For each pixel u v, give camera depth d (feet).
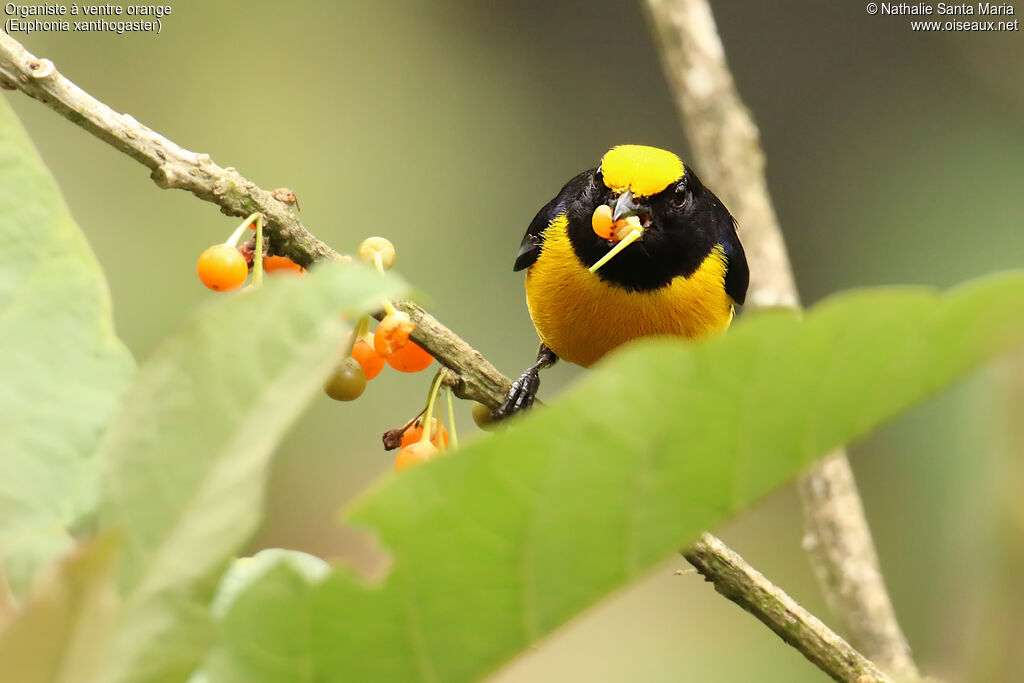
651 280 33.27
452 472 5.63
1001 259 66.49
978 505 29.71
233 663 5.95
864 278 71.31
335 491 48.16
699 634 49.24
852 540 32.48
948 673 30.01
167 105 55.83
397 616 6.01
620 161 33.30
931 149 73.67
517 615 6.06
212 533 5.82
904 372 5.53
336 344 5.96
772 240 37.27
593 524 5.85
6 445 6.91
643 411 5.55
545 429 5.56
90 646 5.26
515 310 58.80
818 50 79.15
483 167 65.92
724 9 81.00
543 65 73.61
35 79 16.35
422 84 65.05
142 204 48.93
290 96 58.95
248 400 5.96
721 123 37.27
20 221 7.30
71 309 7.29
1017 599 28.19
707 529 5.91
